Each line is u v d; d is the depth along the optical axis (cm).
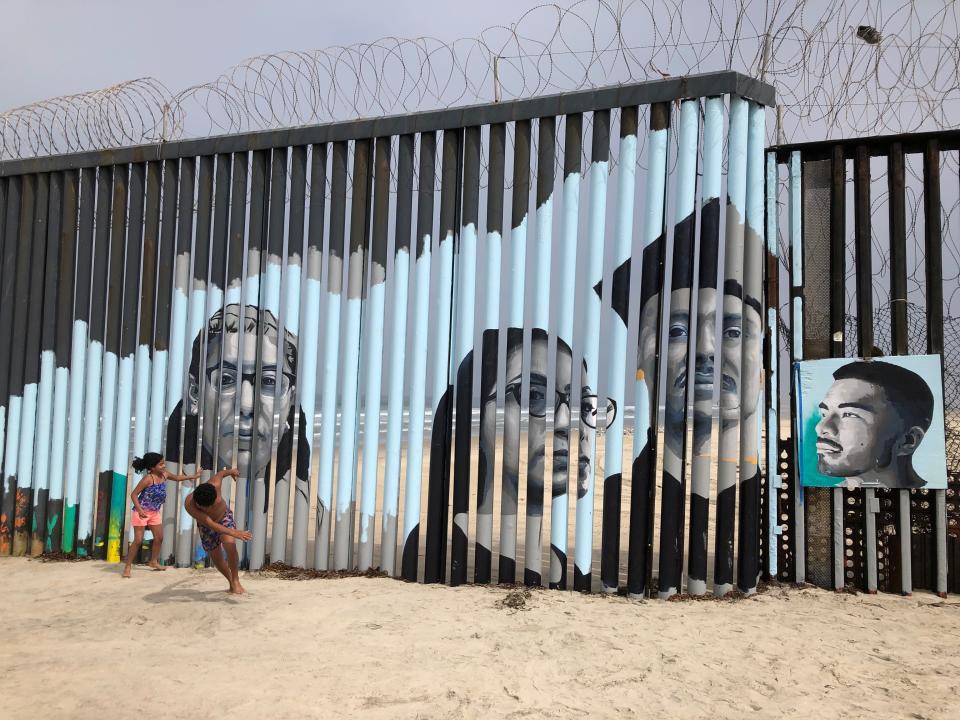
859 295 712
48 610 659
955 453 699
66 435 913
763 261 725
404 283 788
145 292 870
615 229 718
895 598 680
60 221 928
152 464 809
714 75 693
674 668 505
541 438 742
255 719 427
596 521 1113
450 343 774
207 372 838
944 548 688
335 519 799
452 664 513
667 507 695
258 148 830
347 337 802
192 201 862
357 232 805
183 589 723
